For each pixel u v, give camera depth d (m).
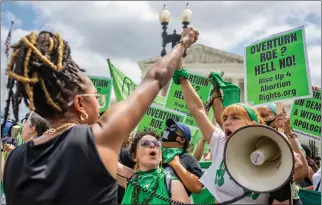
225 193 3.24
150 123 7.33
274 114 4.68
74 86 1.74
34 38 1.68
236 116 3.32
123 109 1.70
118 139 1.66
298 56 4.64
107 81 7.45
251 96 4.99
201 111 3.78
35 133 4.15
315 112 6.34
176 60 1.96
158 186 3.59
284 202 2.80
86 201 1.54
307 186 5.51
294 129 6.48
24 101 1.70
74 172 1.56
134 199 3.60
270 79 4.86
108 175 1.59
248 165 2.65
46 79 1.65
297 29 4.68
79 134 1.63
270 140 2.68
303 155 4.58
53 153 1.63
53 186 1.56
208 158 7.69
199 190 4.08
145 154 3.75
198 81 7.01
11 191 1.67
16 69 1.63
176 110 7.32
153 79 1.84
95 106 1.81
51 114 1.74
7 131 4.76
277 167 2.62
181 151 4.50
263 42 5.00
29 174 1.61
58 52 1.70
